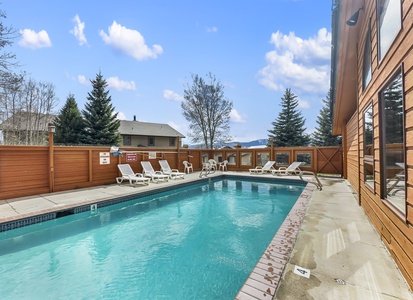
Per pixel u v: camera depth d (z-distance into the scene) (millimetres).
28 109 18734
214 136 23156
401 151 2393
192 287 2980
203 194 8648
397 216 2465
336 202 5684
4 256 3838
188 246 4152
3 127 17109
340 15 4180
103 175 8992
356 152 6379
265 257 2762
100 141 20500
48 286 3023
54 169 7492
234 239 4441
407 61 2098
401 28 2229
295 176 11391
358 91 5117
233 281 3094
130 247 4141
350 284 2217
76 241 4414
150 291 2910
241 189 9578
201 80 22594
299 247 3062
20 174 6719
